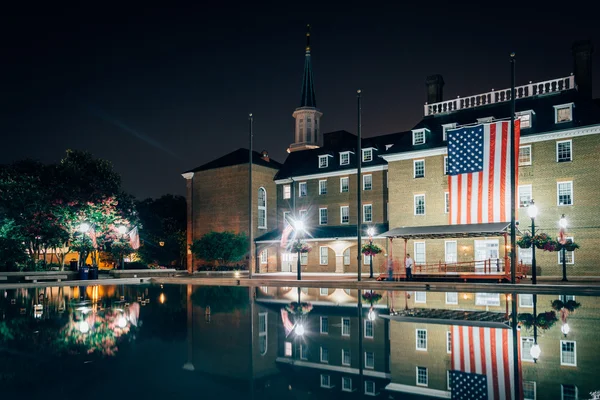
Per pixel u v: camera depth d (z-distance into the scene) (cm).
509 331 1230
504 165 4034
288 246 5725
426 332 1234
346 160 5712
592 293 2688
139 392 715
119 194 6731
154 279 4688
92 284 4125
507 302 2105
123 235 5584
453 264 4344
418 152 4706
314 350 1033
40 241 5328
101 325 1412
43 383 760
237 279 4212
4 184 4941
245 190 6191
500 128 4072
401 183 4828
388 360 934
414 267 4338
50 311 1820
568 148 4012
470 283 3206
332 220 5731
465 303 2062
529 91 4544
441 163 4606
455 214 4206
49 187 5669
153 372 839
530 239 3347
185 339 1167
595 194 3856
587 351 983
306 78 9044
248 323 1443
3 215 4791
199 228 6612
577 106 4122
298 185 6119
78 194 5678
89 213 5369
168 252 7938
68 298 2491
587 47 4406
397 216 4825
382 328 1313
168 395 701
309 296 2555
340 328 1328
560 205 4000
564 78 4362
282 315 1645
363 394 709
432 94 5212
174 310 1834
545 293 2723
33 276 4225
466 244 4331
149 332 1273
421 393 709
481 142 4134
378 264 5031
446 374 816
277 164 6825
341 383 775
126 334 1244
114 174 6962
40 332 1278
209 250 5762
